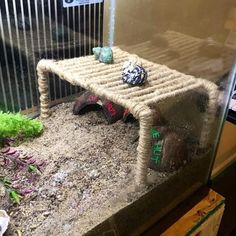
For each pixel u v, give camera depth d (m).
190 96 0.92
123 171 0.92
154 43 1.10
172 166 0.87
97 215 0.75
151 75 1.01
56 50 1.14
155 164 0.88
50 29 1.08
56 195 0.83
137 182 0.85
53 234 0.70
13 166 0.92
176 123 0.93
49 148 1.02
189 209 0.91
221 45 0.87
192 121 0.94
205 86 0.92
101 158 0.98
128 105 0.83
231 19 0.83
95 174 0.91
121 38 1.23
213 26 0.89
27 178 0.88
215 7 0.87
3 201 0.79
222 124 0.95
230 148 1.18
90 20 1.18
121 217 0.77
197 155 0.93
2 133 1.00
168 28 1.03
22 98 1.13
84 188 0.85
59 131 1.12
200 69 0.97
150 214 0.85
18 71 1.08
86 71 1.03
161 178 0.86
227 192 1.23
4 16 0.95
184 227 0.85
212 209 0.92
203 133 0.94
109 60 1.09
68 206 0.79
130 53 1.19
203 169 0.97
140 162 0.82
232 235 1.18
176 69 1.05
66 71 1.02
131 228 0.81
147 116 0.79
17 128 1.03
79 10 1.13
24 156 0.96
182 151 0.89
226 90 0.88
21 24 1.00
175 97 0.90
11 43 1.01
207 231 0.95
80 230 0.71
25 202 0.80
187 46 0.99
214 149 0.98
